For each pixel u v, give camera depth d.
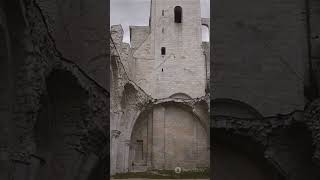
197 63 37.91
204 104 35.91
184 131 36.19
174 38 38.41
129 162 35.28
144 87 37.53
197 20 38.81
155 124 36.09
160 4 39.09
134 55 38.09
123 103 34.97
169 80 37.56
